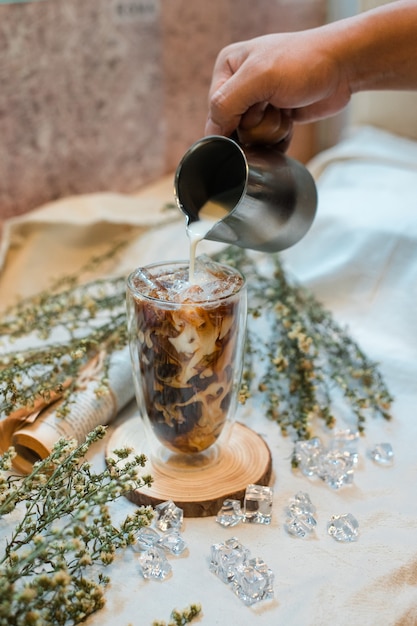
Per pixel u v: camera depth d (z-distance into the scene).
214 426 0.61
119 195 1.04
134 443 0.64
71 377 0.66
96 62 1.00
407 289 0.84
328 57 0.62
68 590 0.47
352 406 0.69
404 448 0.66
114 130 1.07
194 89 1.17
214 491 0.58
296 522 0.56
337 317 0.85
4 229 0.93
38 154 0.98
